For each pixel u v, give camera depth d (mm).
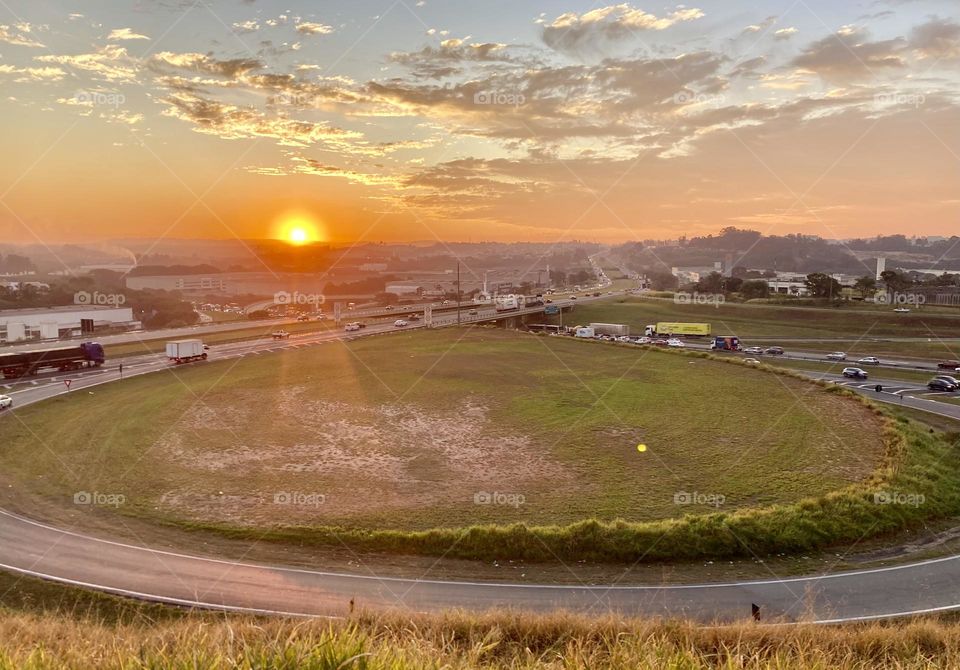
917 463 32219
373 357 67375
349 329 92938
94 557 20969
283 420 40656
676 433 37969
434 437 37062
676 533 22531
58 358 57688
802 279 178250
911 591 19453
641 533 22469
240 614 17234
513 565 21109
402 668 4070
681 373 58562
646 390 50594
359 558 21344
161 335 83750
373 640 4652
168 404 44719
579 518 25031
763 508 25797
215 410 43094
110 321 101438
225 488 28203
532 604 18234
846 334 95875
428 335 88250
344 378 55062
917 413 46312
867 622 17406
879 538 23953
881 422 40156
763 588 19547
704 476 30266
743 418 41625
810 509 25062
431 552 21844
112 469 30594
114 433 37031
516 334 90188
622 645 5410
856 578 20375
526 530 22469
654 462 32469
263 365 61938
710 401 46656
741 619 16531
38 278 170625
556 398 47625
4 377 54438
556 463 32312
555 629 14047
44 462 31609
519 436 37375
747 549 22281
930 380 58062
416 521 24500
